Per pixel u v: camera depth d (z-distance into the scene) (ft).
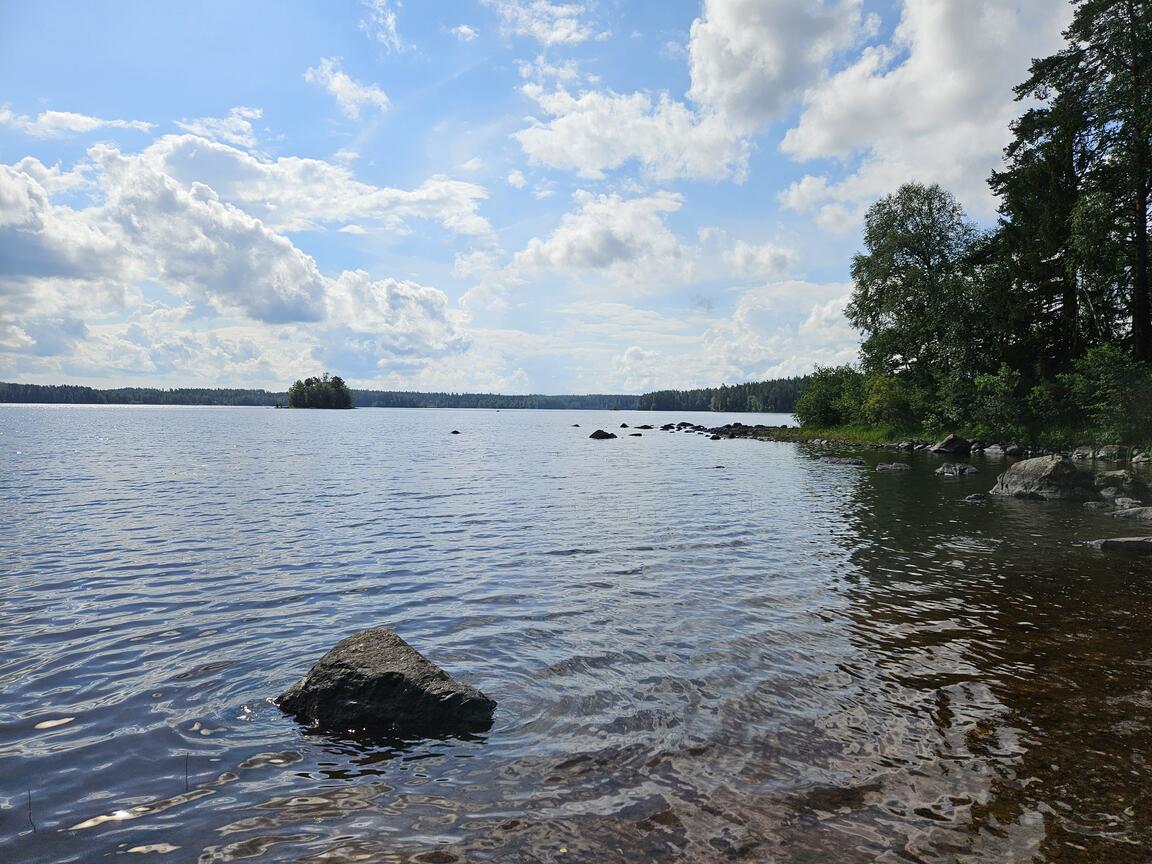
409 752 20.86
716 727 22.41
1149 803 17.89
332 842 16.34
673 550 50.49
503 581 41.37
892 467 116.78
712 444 207.51
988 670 27.25
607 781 19.15
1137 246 136.15
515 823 17.15
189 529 58.29
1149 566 45.27
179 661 28.32
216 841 16.37
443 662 28.12
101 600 37.01
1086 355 137.39
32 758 20.30
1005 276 163.73
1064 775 19.35
